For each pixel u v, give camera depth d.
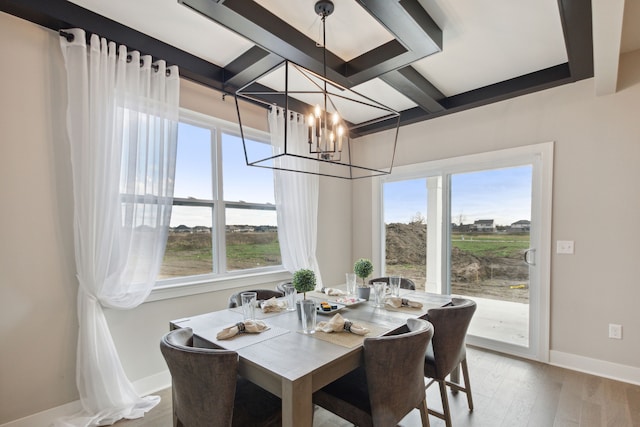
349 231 4.56
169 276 2.73
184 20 2.17
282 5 1.98
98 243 2.13
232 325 1.88
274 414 1.47
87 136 2.09
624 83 2.58
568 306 2.83
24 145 1.97
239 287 3.10
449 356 1.96
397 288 2.51
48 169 2.05
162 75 2.44
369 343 1.43
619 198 2.60
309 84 3.06
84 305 2.09
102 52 2.16
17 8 1.85
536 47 2.46
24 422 1.95
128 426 2.08
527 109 3.05
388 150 4.18
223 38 2.39
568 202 2.83
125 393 2.22
